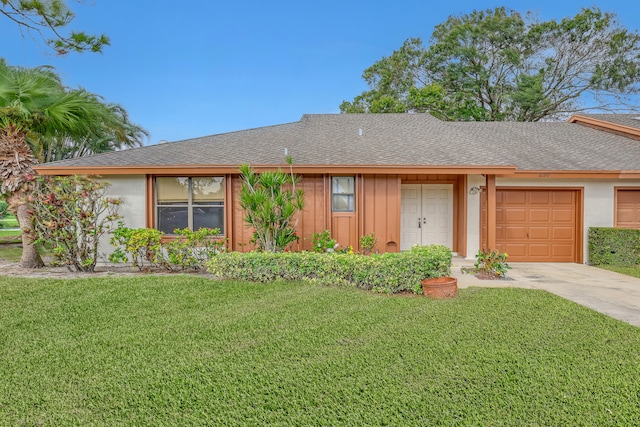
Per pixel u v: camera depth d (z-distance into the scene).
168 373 3.33
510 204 10.09
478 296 5.95
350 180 9.30
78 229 8.04
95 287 6.50
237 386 3.10
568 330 4.36
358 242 9.20
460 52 24.05
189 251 8.09
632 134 11.93
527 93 22.59
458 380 3.16
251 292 6.18
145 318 4.90
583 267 9.16
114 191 9.05
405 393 2.96
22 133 8.92
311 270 6.87
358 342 4.00
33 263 8.81
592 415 2.66
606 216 9.79
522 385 3.07
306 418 2.66
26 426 2.59
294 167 8.71
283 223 7.88
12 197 8.85
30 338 4.20
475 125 13.69
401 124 13.12
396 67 25.88
